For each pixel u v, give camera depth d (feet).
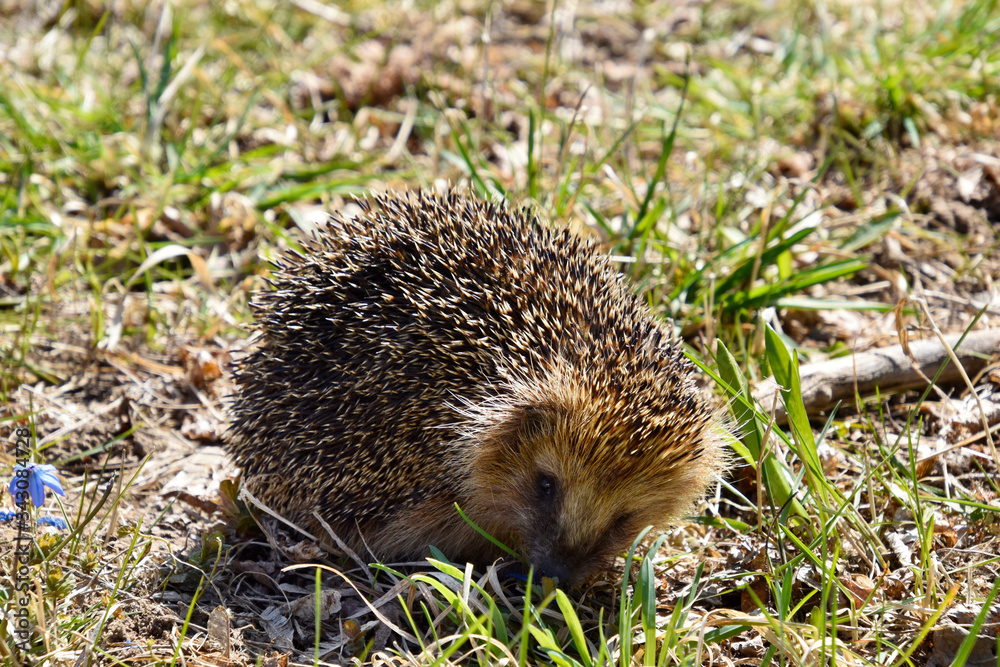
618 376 12.67
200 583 12.42
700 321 18.30
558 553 12.78
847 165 22.98
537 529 13.14
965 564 13.12
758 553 13.17
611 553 13.28
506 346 13.16
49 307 19.16
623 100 27.12
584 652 10.62
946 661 11.50
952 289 20.06
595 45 31.12
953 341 17.21
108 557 12.88
